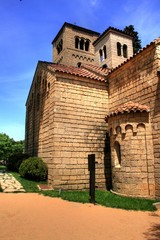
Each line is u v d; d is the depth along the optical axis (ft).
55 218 24.85
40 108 63.57
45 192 38.88
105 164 50.49
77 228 21.84
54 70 49.49
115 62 84.38
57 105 48.01
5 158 129.18
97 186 48.37
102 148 51.01
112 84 54.34
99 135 51.37
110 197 37.45
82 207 30.40
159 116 38.50
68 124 48.19
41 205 30.32
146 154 38.91
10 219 23.91
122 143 41.32
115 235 20.33
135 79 46.14
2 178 53.83
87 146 49.26
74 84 51.13
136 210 30.12
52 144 46.47
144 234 20.85
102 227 22.48
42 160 52.85
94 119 51.75
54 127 46.50
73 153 47.14
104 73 60.80
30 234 19.72
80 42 122.11
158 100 39.19
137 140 39.73
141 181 38.22
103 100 54.34
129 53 89.66
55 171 44.34
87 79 53.01
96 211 28.71
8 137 133.80
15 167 72.28
